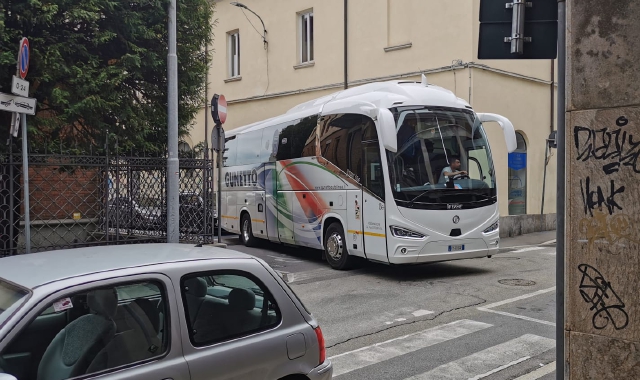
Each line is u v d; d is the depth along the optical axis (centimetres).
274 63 2064
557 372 365
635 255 320
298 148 1268
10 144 790
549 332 652
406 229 956
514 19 415
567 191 348
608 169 330
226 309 333
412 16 1622
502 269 1098
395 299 840
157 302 310
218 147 1186
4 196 820
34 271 307
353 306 800
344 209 1091
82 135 940
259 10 2112
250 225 1537
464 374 520
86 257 338
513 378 509
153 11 949
